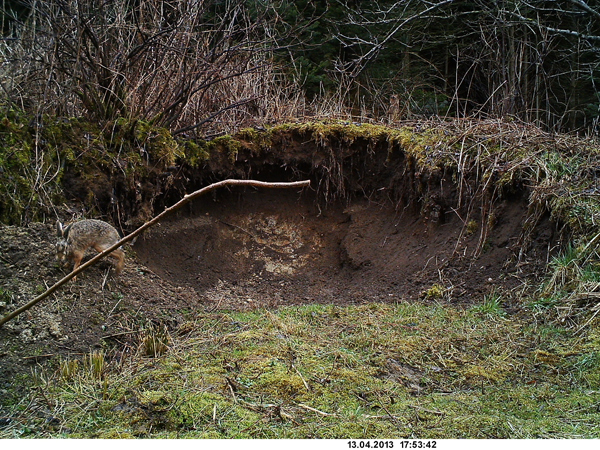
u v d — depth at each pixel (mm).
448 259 6465
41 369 4324
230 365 4398
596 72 13203
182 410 3814
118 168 6570
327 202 8055
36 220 5902
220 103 8352
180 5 7273
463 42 12672
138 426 3713
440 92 11812
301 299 6492
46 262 5324
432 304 5844
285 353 4617
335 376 4293
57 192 6176
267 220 7863
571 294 5328
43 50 6930
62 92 6965
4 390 4066
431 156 7141
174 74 7574
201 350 4691
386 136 7836
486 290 5934
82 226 5344
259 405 3916
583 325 4969
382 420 3783
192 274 6758
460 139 7250
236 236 7590
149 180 6852
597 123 9461
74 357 4508
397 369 4484
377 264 6984
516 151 6840
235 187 7801
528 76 12578
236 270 7160
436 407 3967
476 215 6719
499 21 9875
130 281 5668
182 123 7898
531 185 6359
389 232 7375
